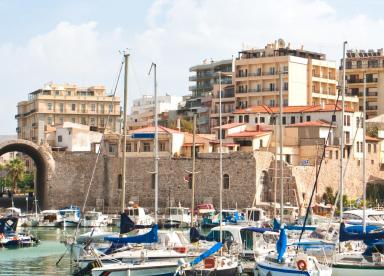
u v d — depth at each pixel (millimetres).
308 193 136125
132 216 120250
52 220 128375
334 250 67438
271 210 124312
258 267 64312
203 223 119375
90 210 144375
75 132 176000
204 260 64875
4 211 140250
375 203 137125
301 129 145750
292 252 69000
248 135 147375
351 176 145875
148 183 141875
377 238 66688
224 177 136125
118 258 67812
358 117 138250
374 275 64875
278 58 190625
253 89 194500
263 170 135250
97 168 146375
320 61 197375
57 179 147625
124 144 82062
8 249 93812
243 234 79250
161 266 65438
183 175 139000
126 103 83250
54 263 82062
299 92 192500
